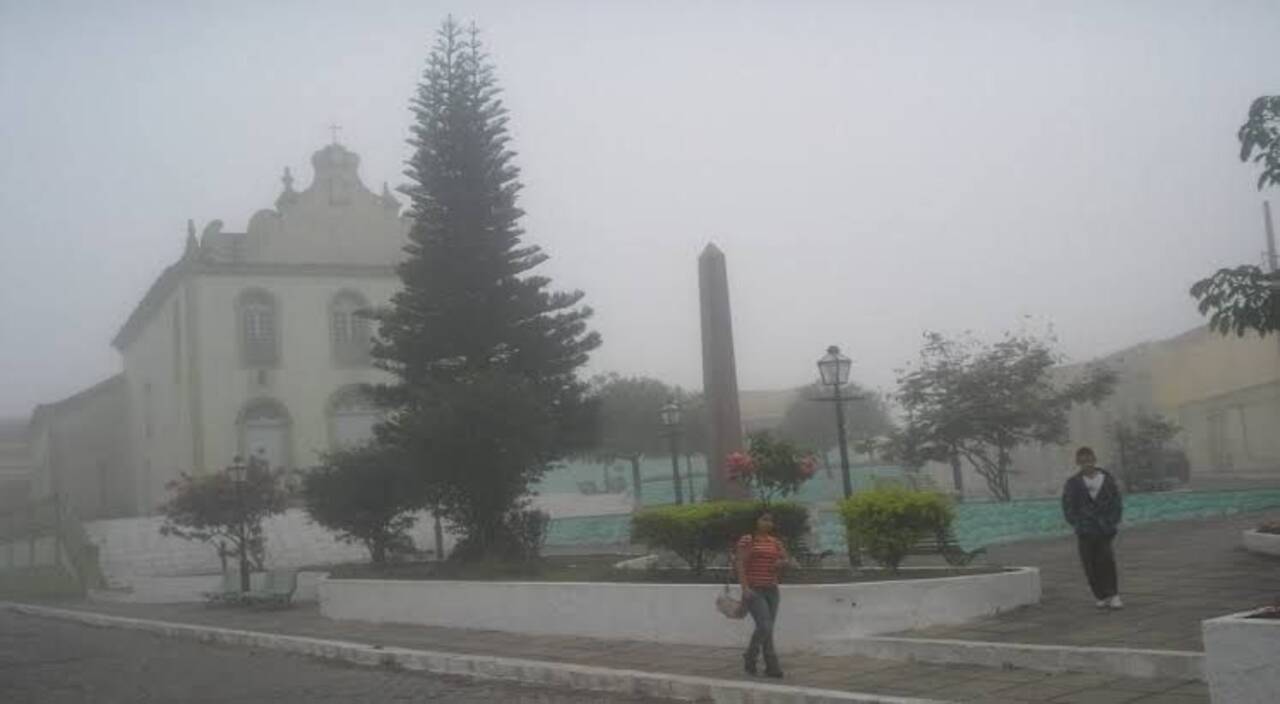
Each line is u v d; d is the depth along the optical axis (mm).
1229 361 35438
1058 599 12023
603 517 27531
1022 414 27891
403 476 20188
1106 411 37875
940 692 8719
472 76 20656
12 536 32906
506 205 20719
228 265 35594
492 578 15953
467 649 13000
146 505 40438
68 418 43812
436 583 15750
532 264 21031
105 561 28000
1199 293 8789
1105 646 9086
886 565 12516
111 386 44594
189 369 34812
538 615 14023
